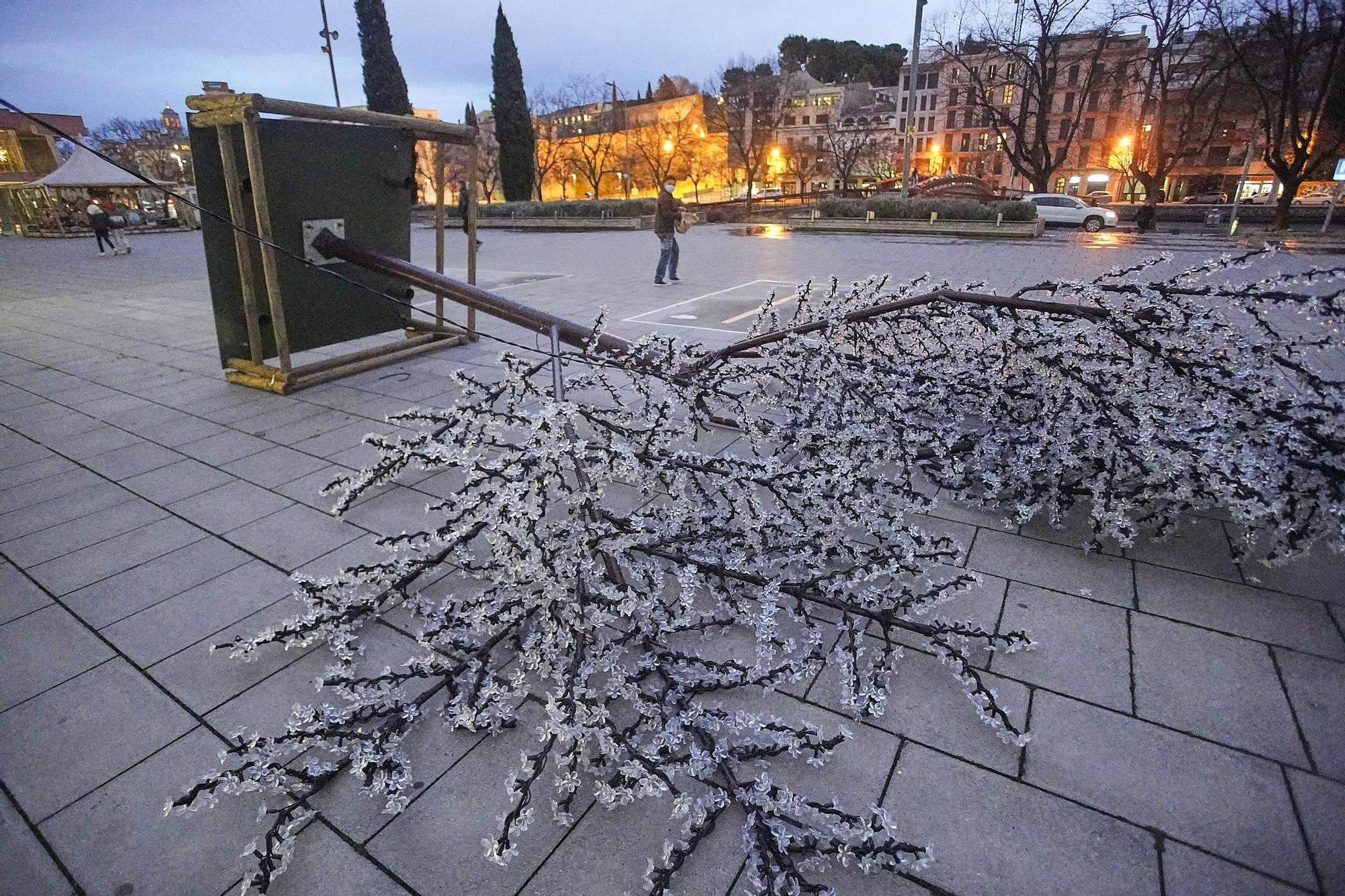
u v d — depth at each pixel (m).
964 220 24.98
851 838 1.78
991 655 2.50
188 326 9.02
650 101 82.81
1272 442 2.84
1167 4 26.73
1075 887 1.70
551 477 2.33
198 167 5.40
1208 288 3.15
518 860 1.81
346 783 2.06
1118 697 2.28
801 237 24.66
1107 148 53.22
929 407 4.08
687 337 7.82
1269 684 2.31
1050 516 3.45
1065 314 3.53
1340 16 21.05
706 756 1.92
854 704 2.18
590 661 2.25
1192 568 2.99
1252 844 1.78
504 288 12.18
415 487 3.99
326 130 5.80
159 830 1.92
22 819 1.95
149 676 2.51
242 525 3.59
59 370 6.82
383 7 41.12
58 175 27.53
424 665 2.37
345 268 6.28
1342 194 31.88
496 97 42.28
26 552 3.36
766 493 3.81
